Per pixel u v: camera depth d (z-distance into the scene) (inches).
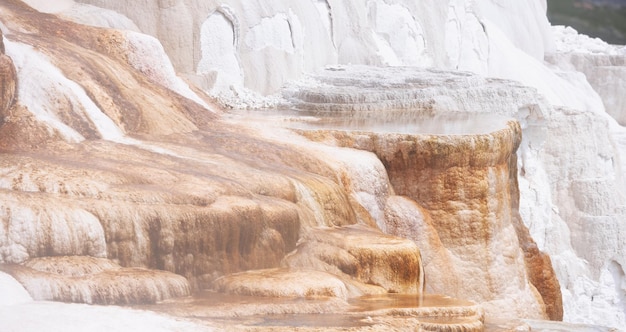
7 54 579.2
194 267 484.7
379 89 862.5
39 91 571.8
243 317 442.6
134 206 468.8
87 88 606.2
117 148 566.9
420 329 451.8
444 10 1136.2
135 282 442.3
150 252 468.8
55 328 373.4
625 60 1416.1
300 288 483.5
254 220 513.7
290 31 888.3
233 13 829.8
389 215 643.5
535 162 952.9
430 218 656.4
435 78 920.9
